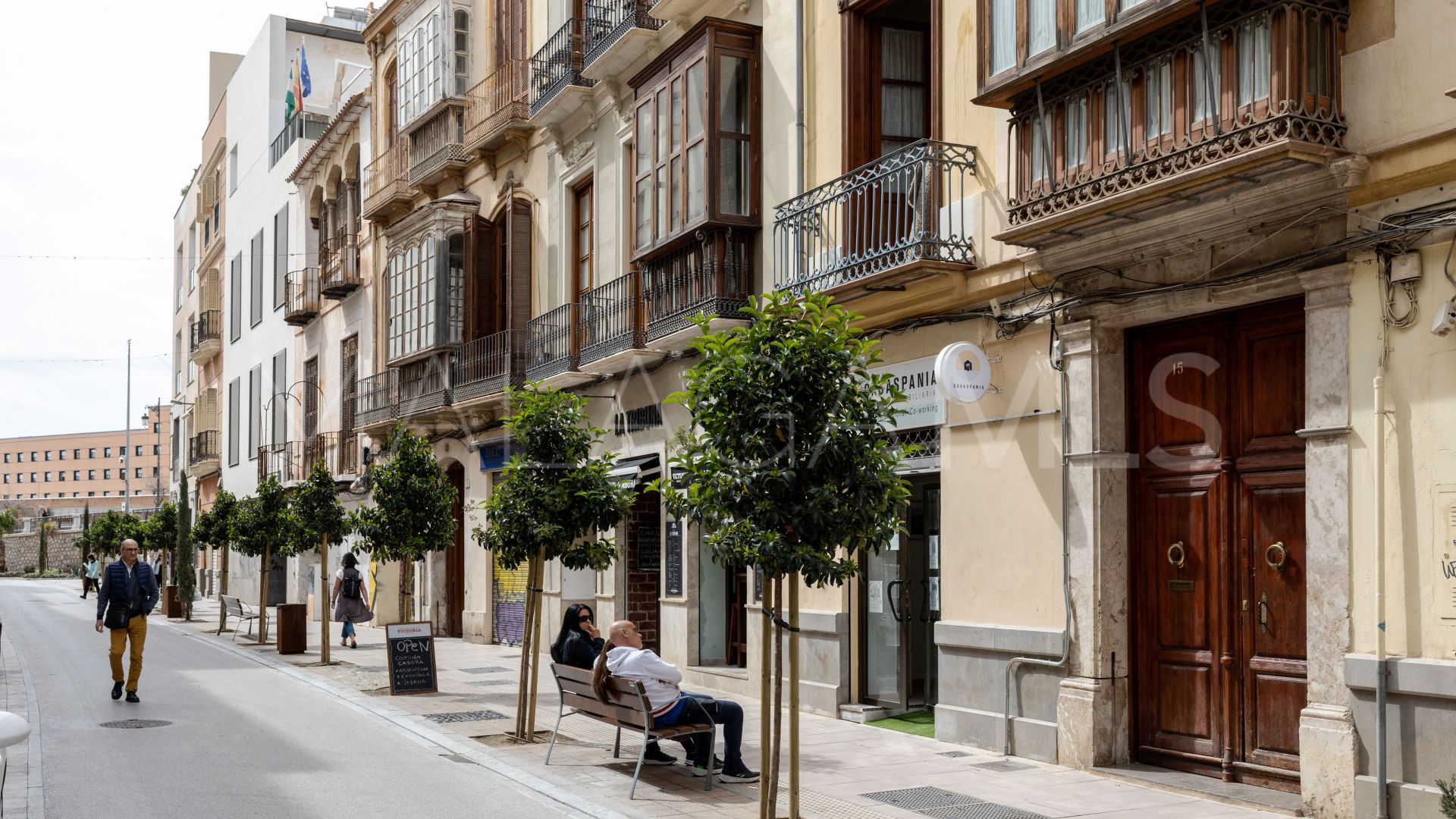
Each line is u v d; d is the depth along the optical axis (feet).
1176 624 30.35
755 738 36.99
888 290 37.86
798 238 41.06
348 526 62.23
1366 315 24.98
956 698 35.81
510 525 36.81
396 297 79.82
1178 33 26.78
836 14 42.50
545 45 61.57
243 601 135.74
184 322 182.29
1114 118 28.53
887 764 32.37
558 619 62.80
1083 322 31.73
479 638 73.26
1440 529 23.34
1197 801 27.30
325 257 101.81
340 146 99.50
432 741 37.06
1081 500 31.65
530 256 67.82
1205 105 26.14
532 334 64.64
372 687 50.98
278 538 77.25
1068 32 29.07
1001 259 34.55
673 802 27.86
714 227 46.52
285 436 115.24
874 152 41.45
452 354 72.74
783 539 23.99
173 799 28.37
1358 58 24.86
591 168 60.49
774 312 24.89
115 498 366.84
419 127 78.74
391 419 79.61
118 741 36.91
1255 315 28.60
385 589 88.79
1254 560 28.32
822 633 42.22
